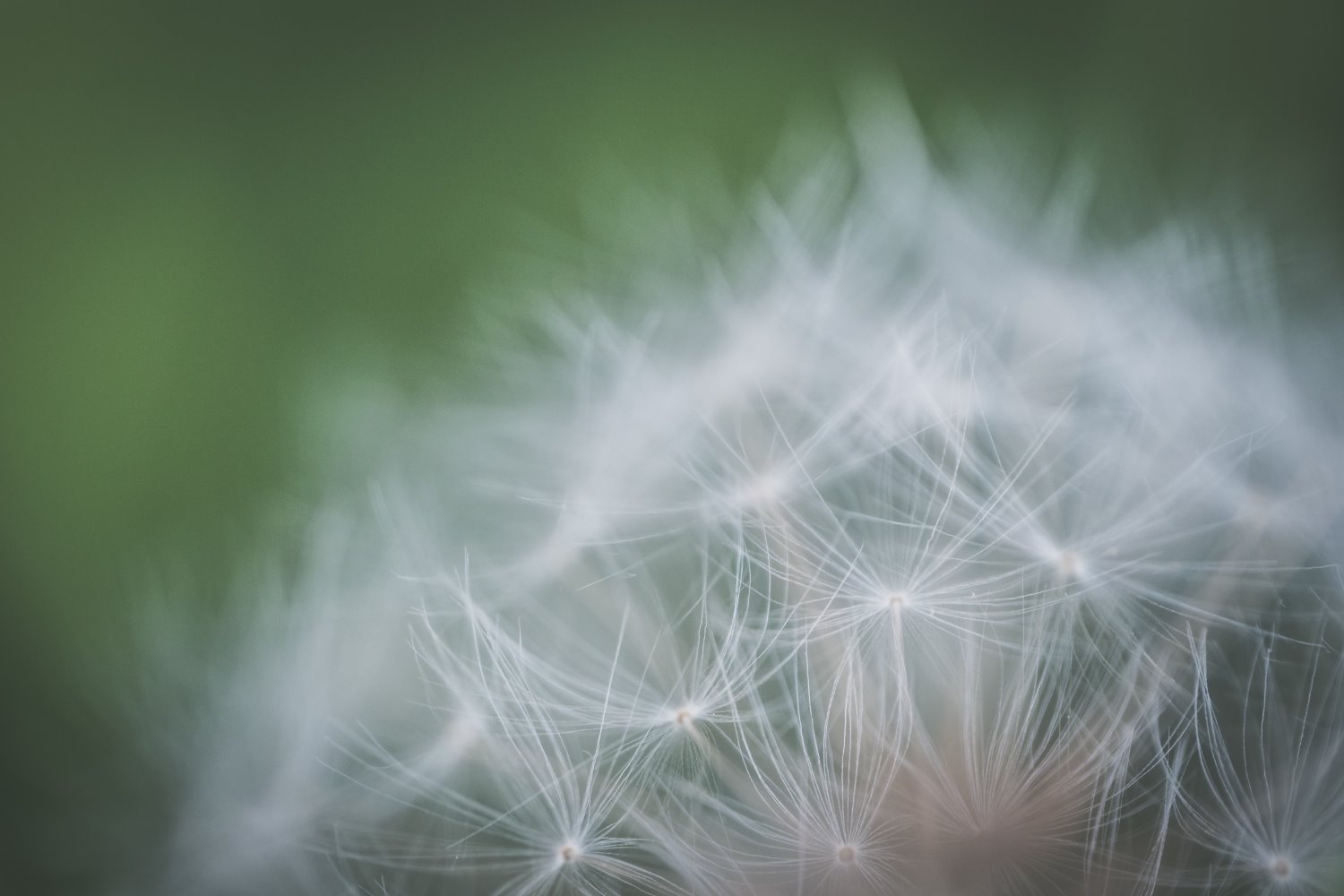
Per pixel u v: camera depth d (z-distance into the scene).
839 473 0.07
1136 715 0.07
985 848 0.07
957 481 0.07
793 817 0.07
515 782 0.07
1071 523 0.07
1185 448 0.07
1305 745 0.07
